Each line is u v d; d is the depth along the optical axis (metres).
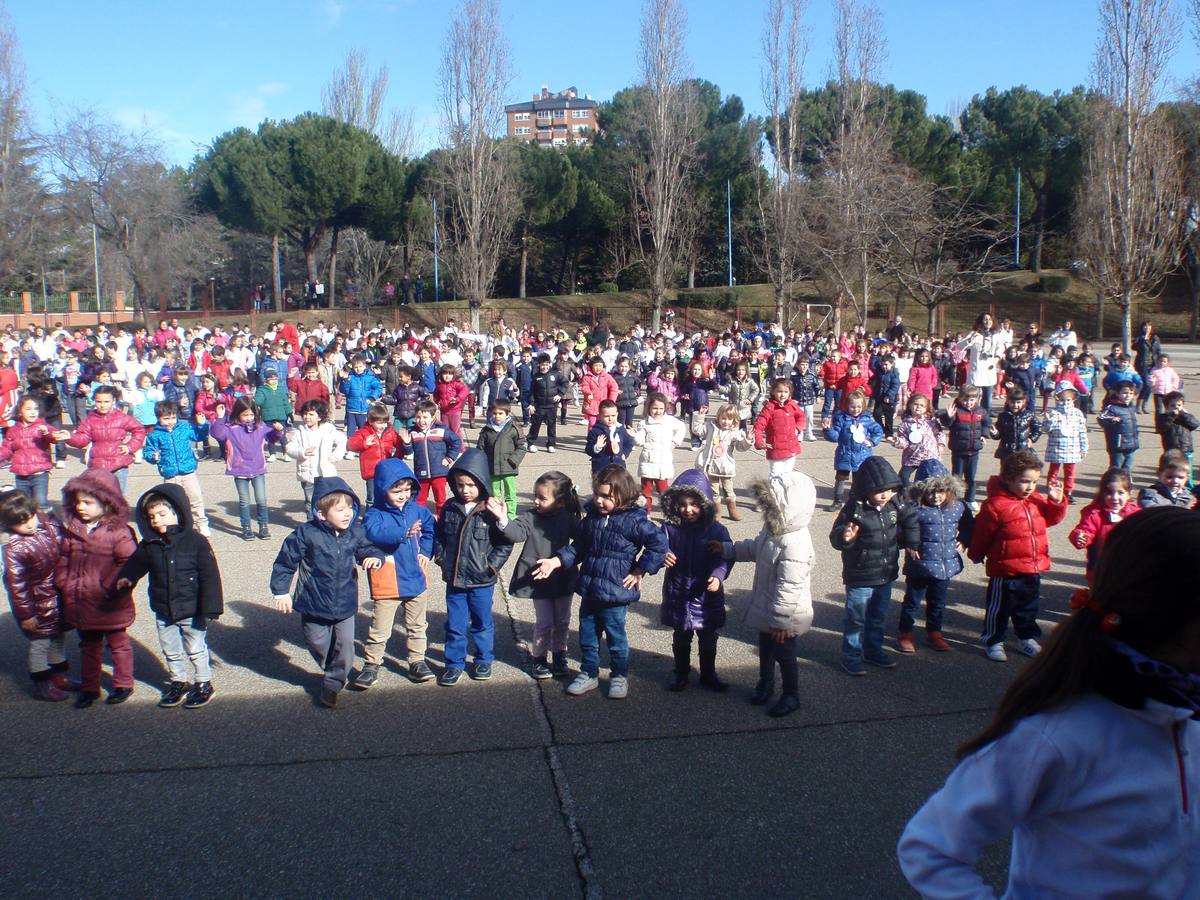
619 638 5.43
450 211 47.66
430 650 6.34
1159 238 27.09
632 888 3.62
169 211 44.75
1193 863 1.64
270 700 5.44
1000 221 47.31
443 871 3.72
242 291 60.88
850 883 3.65
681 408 18.30
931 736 4.94
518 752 4.76
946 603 7.30
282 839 3.95
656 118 42.31
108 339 22.12
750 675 5.85
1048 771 1.64
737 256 53.03
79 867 3.74
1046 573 8.09
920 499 6.23
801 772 4.54
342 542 5.29
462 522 5.63
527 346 23.22
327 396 14.51
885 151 35.81
